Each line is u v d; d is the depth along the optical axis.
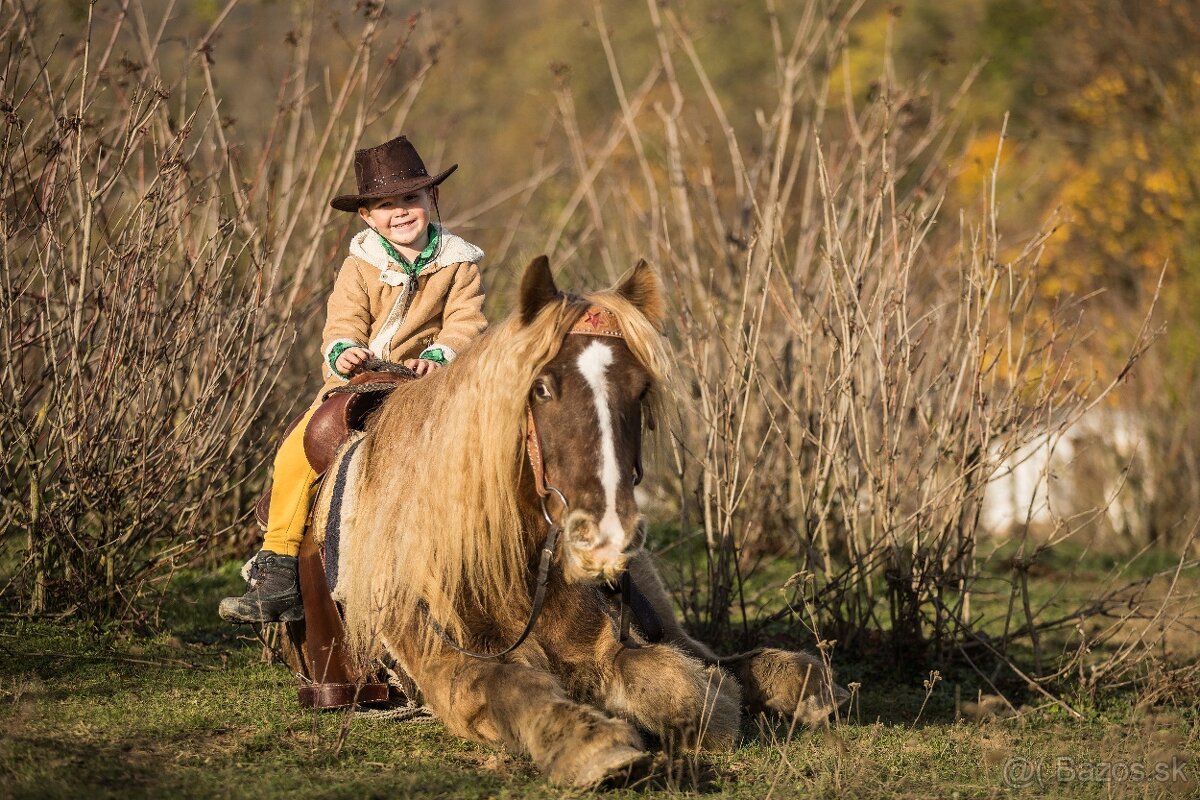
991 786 7.17
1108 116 31.17
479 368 6.91
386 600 7.29
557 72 15.81
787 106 13.66
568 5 43.53
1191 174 26.47
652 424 6.83
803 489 10.15
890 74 13.57
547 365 6.53
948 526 10.00
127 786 6.43
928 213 13.26
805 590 11.10
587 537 6.24
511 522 6.89
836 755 7.23
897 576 10.16
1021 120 35.38
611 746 6.46
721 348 12.26
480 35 37.38
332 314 8.63
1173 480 20.69
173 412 10.24
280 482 8.17
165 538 10.56
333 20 13.41
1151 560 17.70
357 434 7.97
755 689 8.22
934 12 37.59
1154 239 26.30
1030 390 10.76
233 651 9.62
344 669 7.93
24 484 10.59
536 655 7.24
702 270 14.69
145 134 10.40
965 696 9.52
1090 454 21.50
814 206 14.13
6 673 8.56
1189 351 21.52
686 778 6.93
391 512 7.37
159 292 10.89
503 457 6.67
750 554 13.85
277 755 7.11
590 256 17.19
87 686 8.41
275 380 10.49
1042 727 8.73
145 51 12.05
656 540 14.44
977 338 9.86
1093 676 9.41
